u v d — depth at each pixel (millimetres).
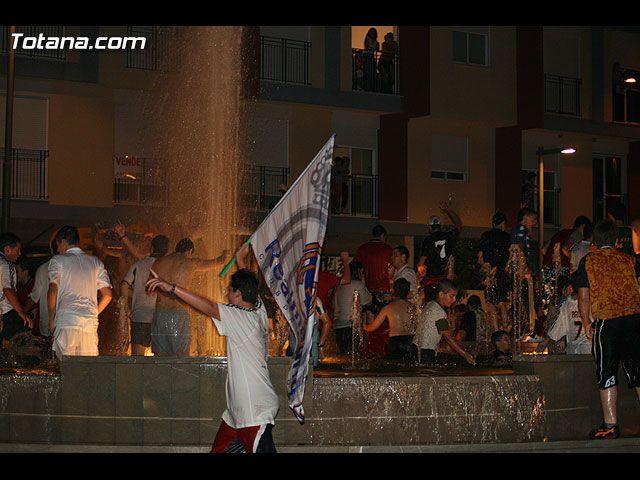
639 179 32125
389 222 27594
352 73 27719
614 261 8414
